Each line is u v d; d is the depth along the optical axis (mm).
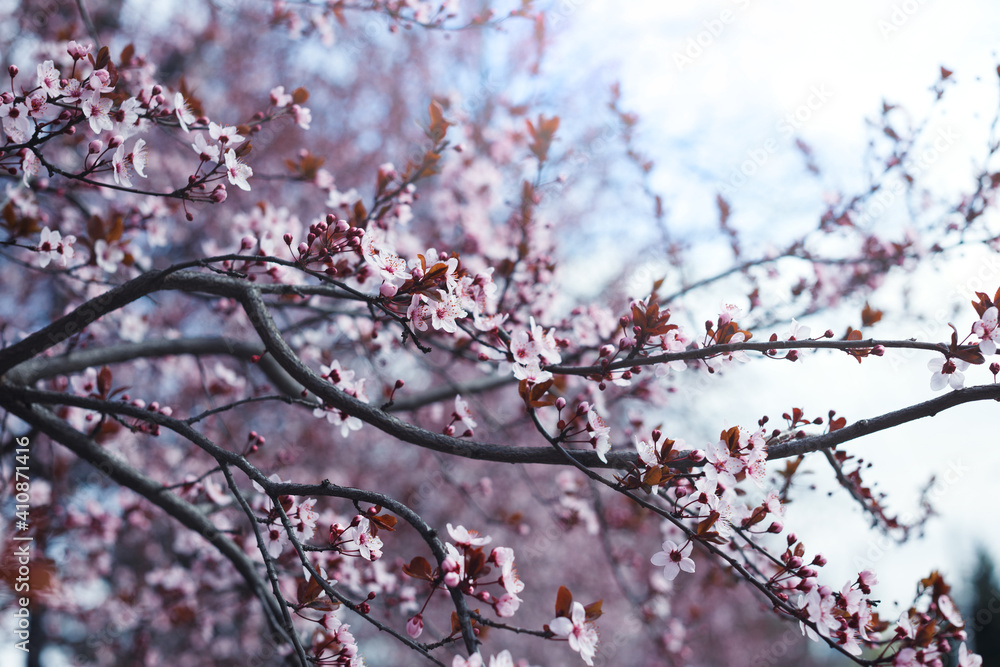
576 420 1961
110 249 3047
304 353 4215
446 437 2004
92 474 4910
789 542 1968
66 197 3336
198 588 4832
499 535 7574
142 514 4602
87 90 1977
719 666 9430
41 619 4602
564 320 3660
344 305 4047
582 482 4746
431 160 3125
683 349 2170
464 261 3928
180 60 7270
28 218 2684
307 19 4273
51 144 3906
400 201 3182
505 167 4895
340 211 3238
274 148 7543
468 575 1633
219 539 2986
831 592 1882
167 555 5875
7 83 4434
